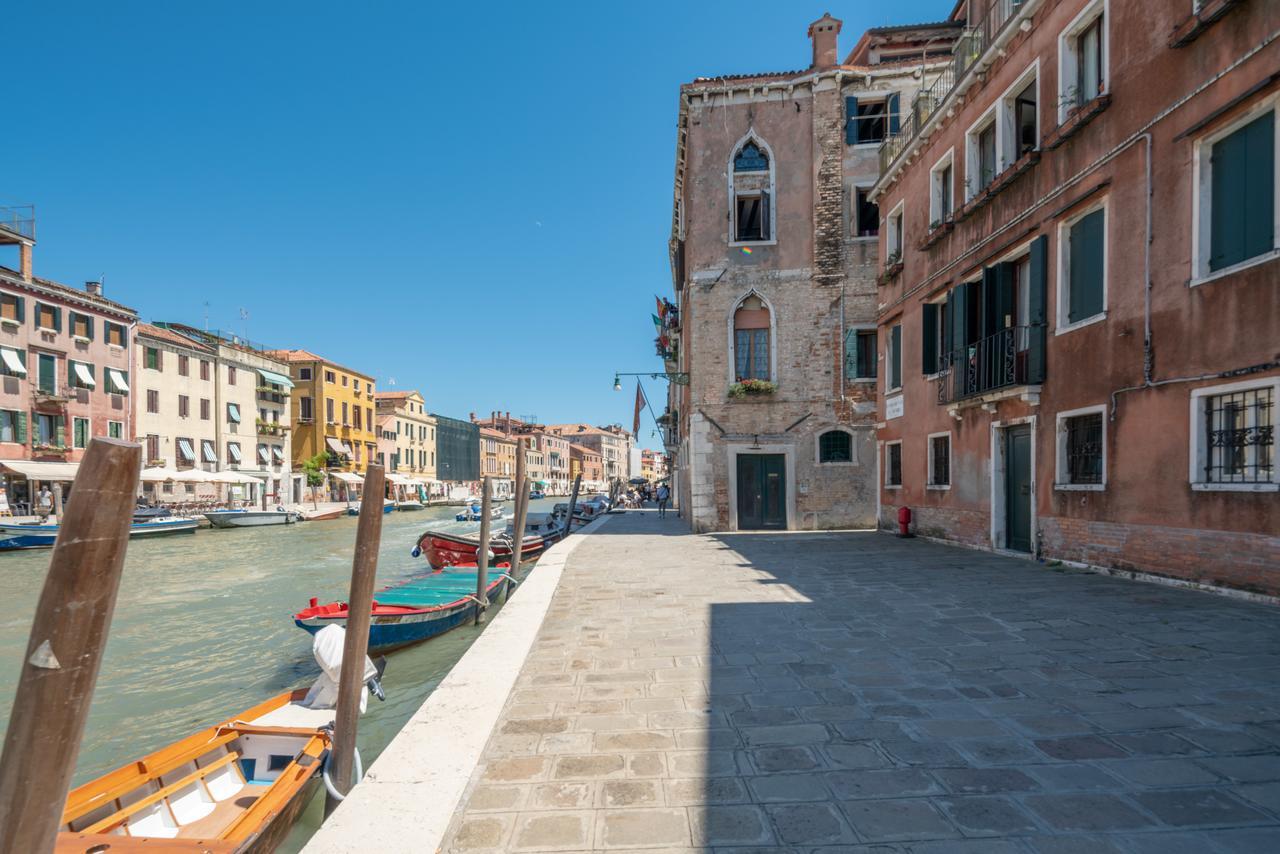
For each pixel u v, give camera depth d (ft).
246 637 39.06
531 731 11.63
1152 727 11.09
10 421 99.25
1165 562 24.48
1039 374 31.45
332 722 18.75
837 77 59.31
